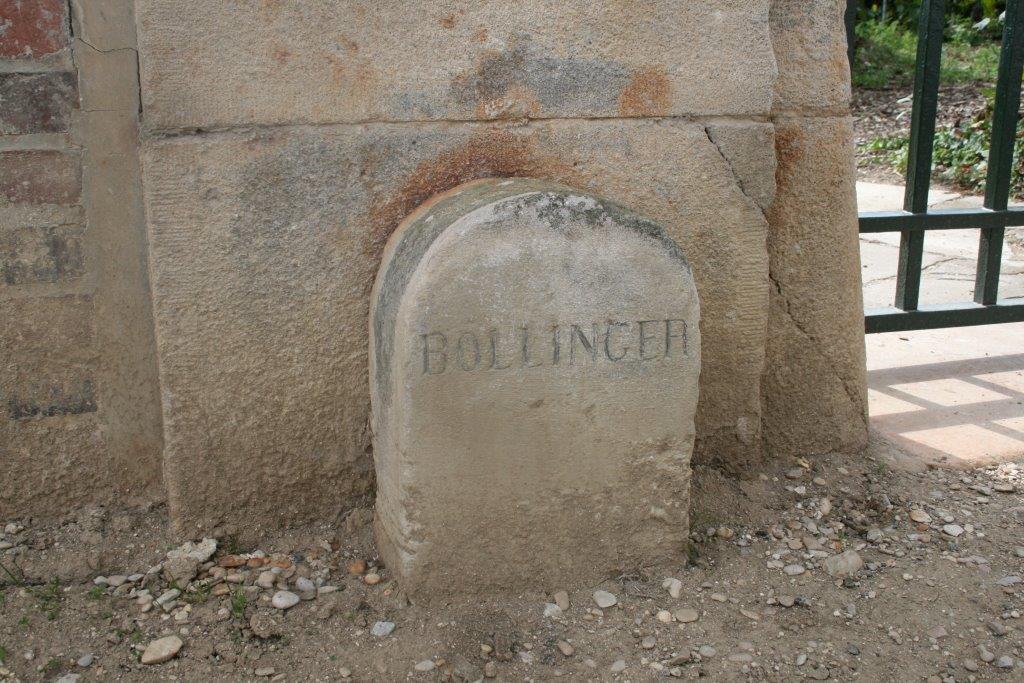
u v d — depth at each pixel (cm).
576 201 211
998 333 422
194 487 238
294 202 229
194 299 227
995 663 216
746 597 236
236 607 223
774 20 266
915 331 425
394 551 229
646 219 215
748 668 211
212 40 218
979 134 690
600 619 225
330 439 245
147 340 240
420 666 208
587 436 222
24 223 226
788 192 276
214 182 223
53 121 223
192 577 233
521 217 207
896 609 232
